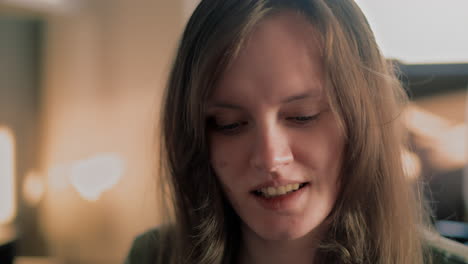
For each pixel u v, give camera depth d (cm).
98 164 249
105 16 242
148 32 238
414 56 170
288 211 54
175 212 74
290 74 51
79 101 250
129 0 238
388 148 63
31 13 248
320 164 55
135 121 242
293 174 54
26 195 263
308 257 62
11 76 257
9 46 257
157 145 86
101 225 250
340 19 59
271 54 51
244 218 59
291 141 54
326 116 55
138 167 243
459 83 107
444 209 109
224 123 57
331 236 61
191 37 61
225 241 69
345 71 56
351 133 58
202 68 55
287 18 52
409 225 66
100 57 245
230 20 53
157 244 81
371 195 62
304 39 52
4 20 254
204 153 61
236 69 52
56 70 253
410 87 109
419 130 109
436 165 109
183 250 71
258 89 51
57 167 257
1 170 258
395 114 65
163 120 74
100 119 248
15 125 260
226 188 61
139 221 243
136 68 240
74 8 244
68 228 256
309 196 56
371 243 62
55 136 256
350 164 58
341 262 61
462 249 64
